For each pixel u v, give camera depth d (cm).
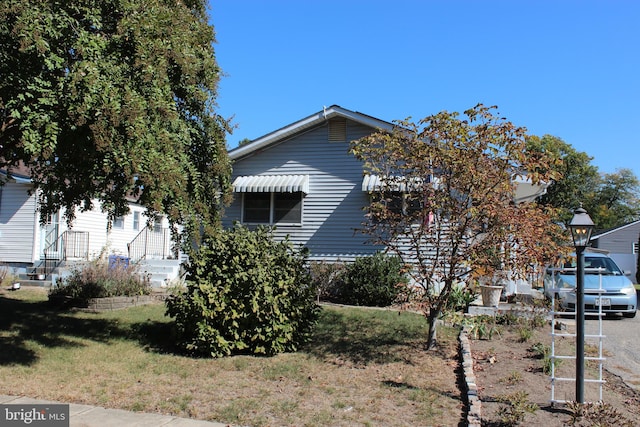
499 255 786
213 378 723
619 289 1287
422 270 844
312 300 920
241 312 843
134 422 555
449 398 633
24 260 1931
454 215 789
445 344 902
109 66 699
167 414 582
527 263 760
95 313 1192
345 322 1069
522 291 1490
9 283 1705
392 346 887
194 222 888
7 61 663
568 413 579
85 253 1966
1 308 1216
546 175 767
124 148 687
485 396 643
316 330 1005
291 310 870
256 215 1662
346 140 1609
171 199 824
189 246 922
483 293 1216
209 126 1011
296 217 1628
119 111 659
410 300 873
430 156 783
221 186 1048
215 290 841
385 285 1354
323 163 1623
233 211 1677
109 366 782
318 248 1599
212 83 965
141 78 739
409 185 832
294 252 933
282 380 711
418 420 560
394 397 635
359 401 621
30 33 627
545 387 684
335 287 1479
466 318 1023
